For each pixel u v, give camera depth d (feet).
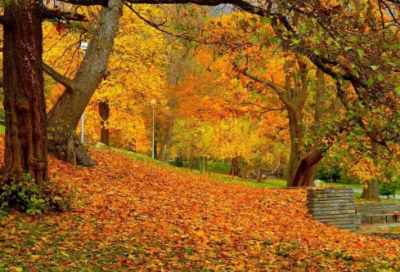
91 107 93.91
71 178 46.24
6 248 25.09
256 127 90.74
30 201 32.99
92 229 31.86
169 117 118.52
